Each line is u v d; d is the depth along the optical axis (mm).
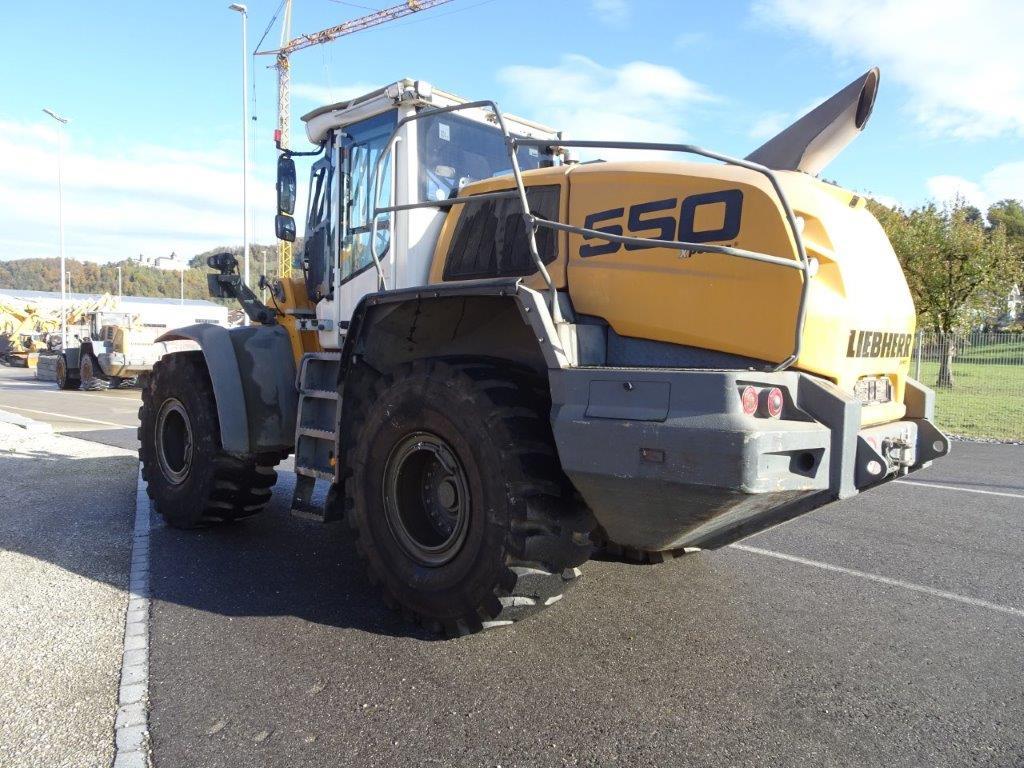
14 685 2988
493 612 3277
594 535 3930
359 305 3779
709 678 3127
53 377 26078
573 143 3076
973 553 4965
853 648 3447
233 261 5609
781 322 3074
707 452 2703
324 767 2463
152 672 3119
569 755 2541
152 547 4918
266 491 5301
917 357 16594
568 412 3078
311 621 3695
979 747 2617
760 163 3971
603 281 3547
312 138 5223
